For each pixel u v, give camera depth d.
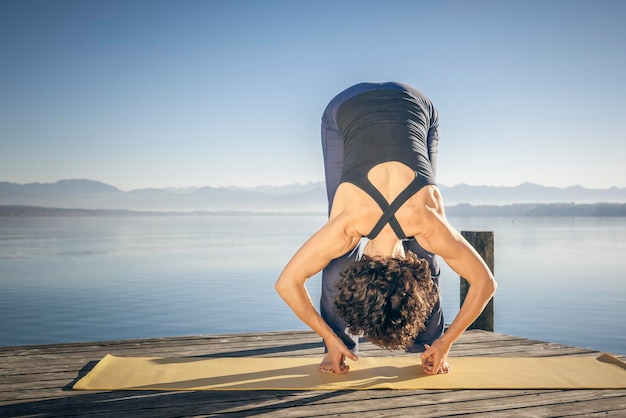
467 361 2.90
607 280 15.59
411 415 2.07
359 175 2.24
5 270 19.22
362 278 2.04
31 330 8.44
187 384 2.47
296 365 2.83
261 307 10.70
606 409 2.15
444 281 15.70
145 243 40.06
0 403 2.21
